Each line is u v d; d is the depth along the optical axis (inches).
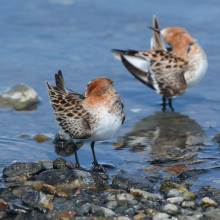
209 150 460.8
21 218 318.7
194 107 605.6
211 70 718.5
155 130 523.5
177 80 613.6
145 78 633.0
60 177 379.9
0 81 665.0
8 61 738.8
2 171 406.3
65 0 1012.5
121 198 348.5
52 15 936.3
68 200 350.0
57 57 758.5
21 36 841.5
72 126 398.9
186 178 391.9
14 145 469.7
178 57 625.3
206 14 929.5
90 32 863.7
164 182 373.7
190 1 994.1
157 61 628.4
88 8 969.5
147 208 333.4
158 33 669.3
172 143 482.9
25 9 961.5
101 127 396.5
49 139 488.7
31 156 443.2
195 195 354.6
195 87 674.2
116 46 797.2
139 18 919.7
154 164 427.5
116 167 421.1
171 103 623.8
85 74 694.5
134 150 464.1
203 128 528.4
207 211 327.6
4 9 956.0
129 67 639.8
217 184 377.4
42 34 852.0
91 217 320.2
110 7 970.7
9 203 343.9
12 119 549.6
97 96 397.7
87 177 380.8
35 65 725.9
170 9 954.7
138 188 367.9
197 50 625.9
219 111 586.2
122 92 654.5
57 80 454.6
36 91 643.5
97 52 781.9
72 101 416.8
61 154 452.1
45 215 321.4
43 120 548.4
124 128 532.1
